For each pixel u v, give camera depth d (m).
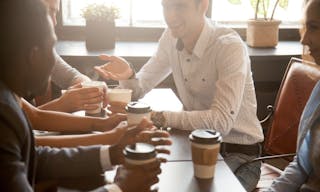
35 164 1.12
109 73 2.12
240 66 1.83
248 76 1.99
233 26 3.26
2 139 0.90
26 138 0.99
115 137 1.49
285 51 2.91
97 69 2.14
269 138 2.15
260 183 1.97
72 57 2.66
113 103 1.80
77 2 3.14
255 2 3.08
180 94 2.18
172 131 1.68
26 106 1.67
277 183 1.57
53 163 1.30
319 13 1.32
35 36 0.98
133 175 1.07
